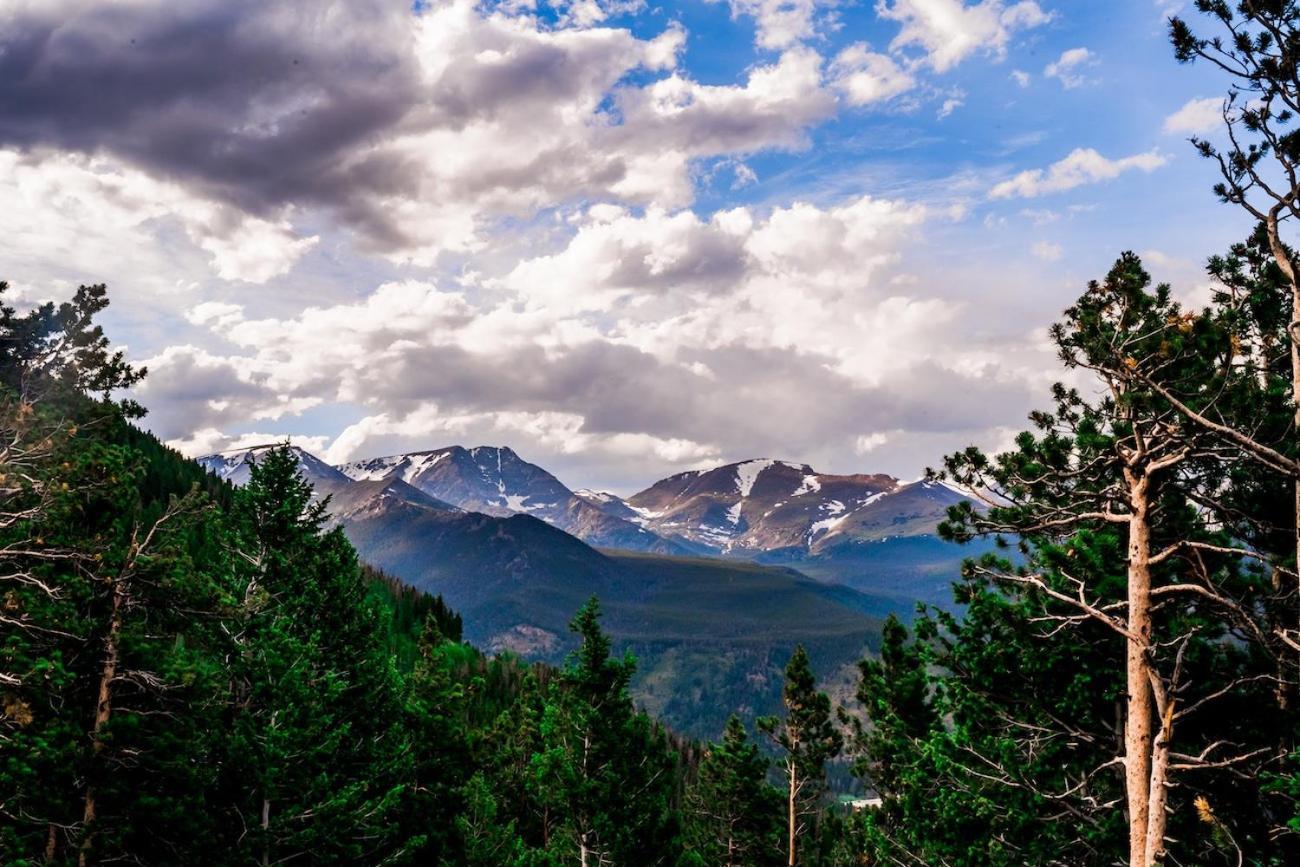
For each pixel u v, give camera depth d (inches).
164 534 817.5
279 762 904.3
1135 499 568.4
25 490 689.0
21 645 653.9
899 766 946.1
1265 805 567.2
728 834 1851.6
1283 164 517.0
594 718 1278.3
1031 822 647.1
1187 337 561.6
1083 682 651.5
